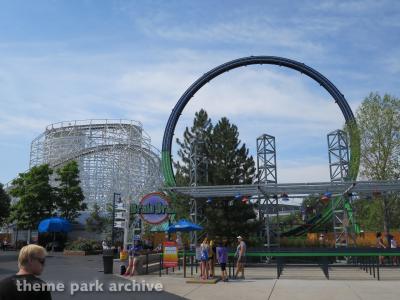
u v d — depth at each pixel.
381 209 41.69
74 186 60.25
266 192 31.45
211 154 40.31
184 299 15.27
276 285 18.95
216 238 32.16
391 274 23.97
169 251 23.14
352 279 21.39
